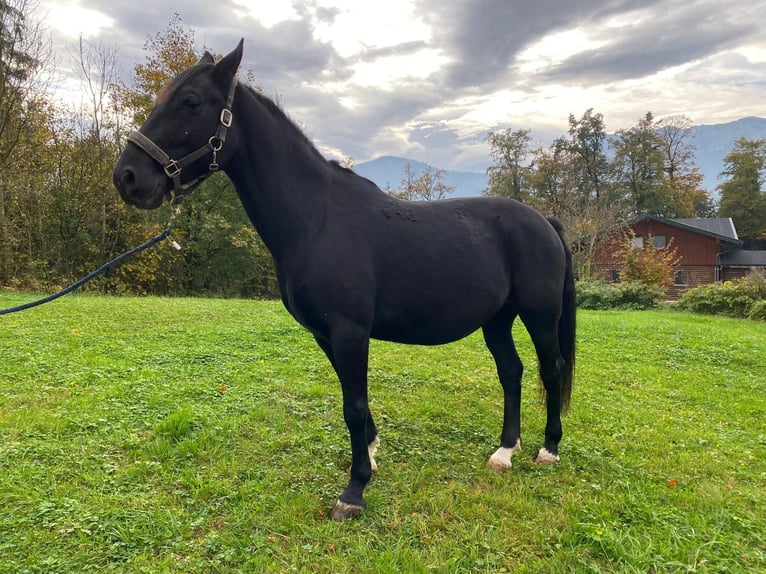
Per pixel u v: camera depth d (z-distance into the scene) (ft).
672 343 27.63
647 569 7.23
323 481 9.62
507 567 7.24
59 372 15.51
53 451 10.11
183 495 8.84
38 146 45.11
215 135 7.86
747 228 136.46
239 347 20.86
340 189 8.93
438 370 18.88
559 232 11.29
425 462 10.63
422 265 8.89
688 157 136.05
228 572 6.93
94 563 6.96
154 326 24.48
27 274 44.62
